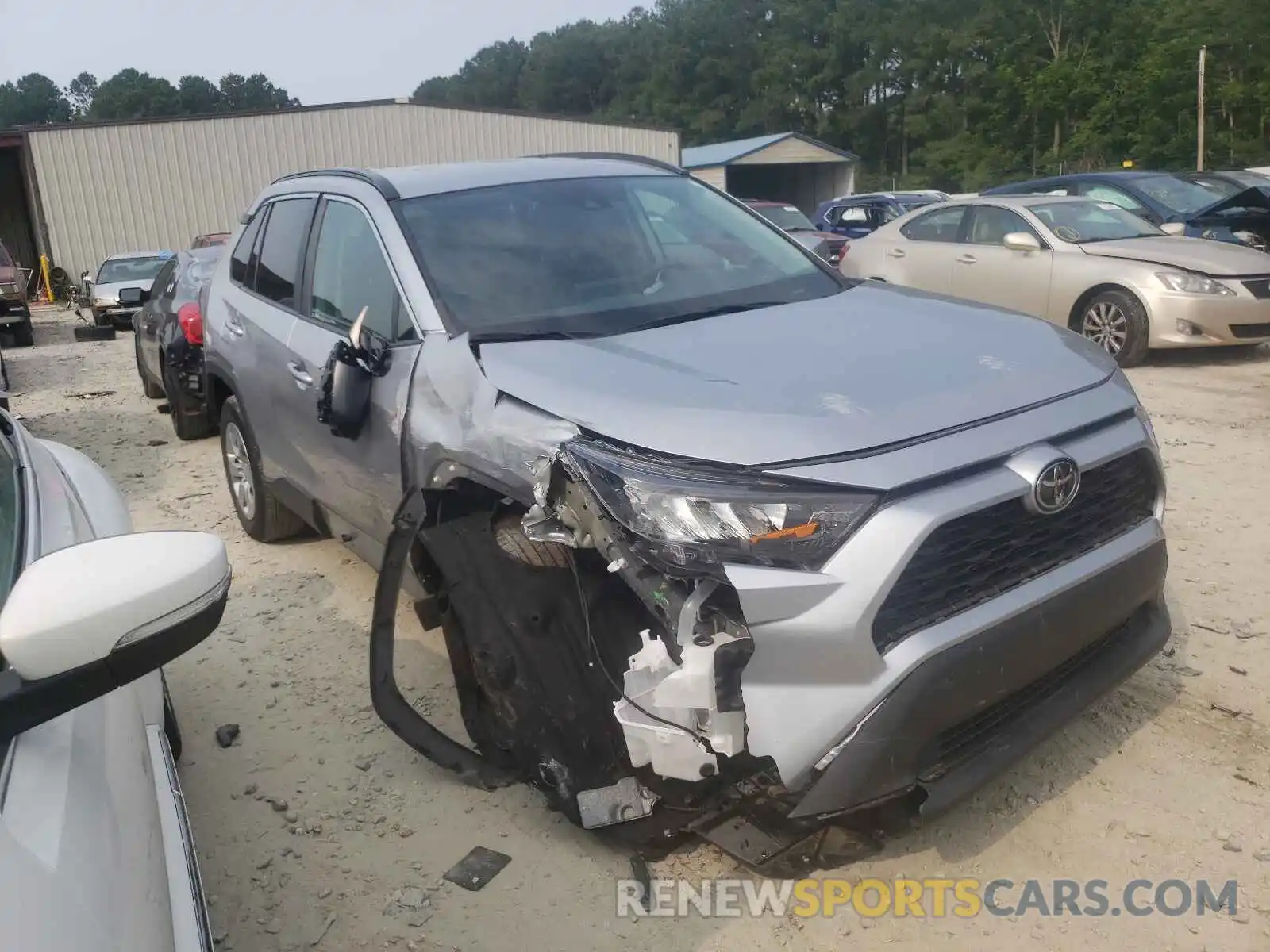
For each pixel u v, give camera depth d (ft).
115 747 5.87
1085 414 9.10
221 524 19.86
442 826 10.28
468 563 10.31
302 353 13.67
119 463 25.63
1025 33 233.96
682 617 7.97
